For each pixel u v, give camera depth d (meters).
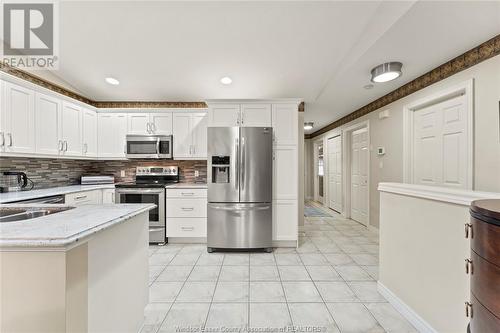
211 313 1.75
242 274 2.38
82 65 2.69
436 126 2.71
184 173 3.88
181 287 2.12
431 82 2.66
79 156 3.19
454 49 2.18
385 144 3.56
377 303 1.87
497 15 1.69
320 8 1.80
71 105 3.05
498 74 1.96
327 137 6.11
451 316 1.33
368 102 3.94
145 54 2.47
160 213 3.25
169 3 1.75
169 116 3.62
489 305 0.87
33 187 2.80
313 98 3.70
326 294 2.00
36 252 0.86
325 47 2.32
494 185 2.01
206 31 2.09
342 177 5.15
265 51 2.40
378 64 2.50
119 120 3.60
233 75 2.93
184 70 2.80
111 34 2.13
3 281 0.86
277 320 1.68
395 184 1.81
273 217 3.10
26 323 0.87
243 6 1.78
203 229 3.26
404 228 1.72
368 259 2.76
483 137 2.09
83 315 0.96
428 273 1.49
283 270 2.46
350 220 4.75
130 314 1.38
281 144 3.11
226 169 3.06
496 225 0.85
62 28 2.04
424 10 1.65
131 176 3.87
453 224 1.32
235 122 3.12
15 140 2.27
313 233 3.83
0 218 1.38
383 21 1.86
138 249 1.48
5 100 2.18
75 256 0.92
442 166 2.62
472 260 0.98
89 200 3.02
